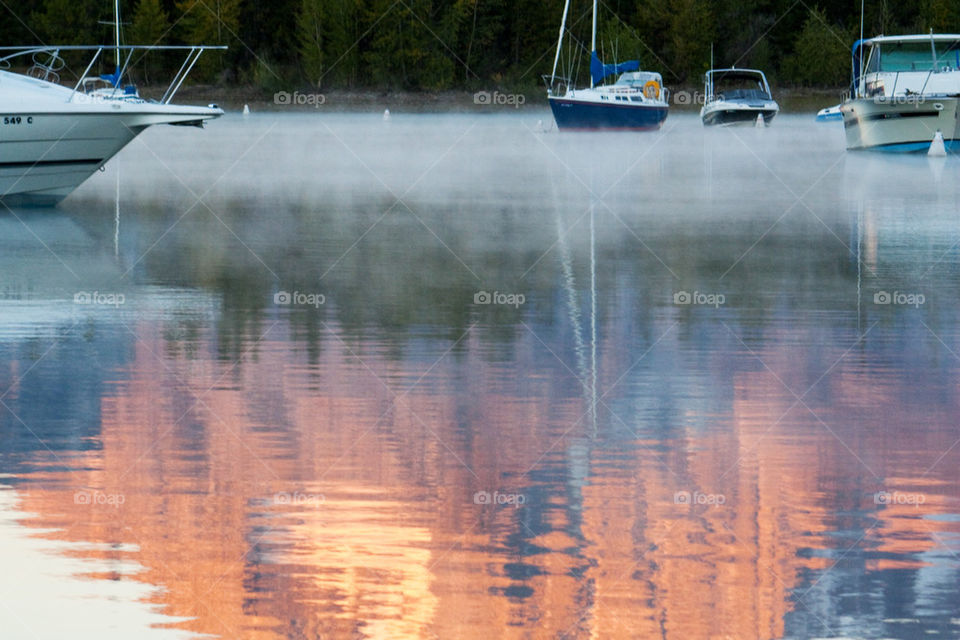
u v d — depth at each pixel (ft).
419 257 81.05
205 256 81.46
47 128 100.89
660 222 102.12
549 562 30.12
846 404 44.39
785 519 32.99
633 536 31.73
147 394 45.68
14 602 28.02
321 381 47.57
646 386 46.93
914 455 38.40
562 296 66.13
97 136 102.99
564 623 27.09
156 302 64.39
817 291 67.82
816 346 53.88
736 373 48.93
